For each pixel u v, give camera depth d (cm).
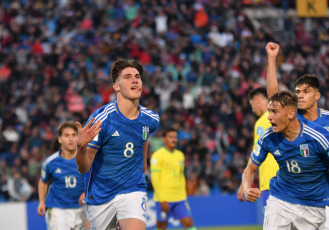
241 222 4069
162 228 2906
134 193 1502
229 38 6788
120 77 1500
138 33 6625
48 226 2125
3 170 4428
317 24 6812
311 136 1461
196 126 5069
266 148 1544
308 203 1540
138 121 1502
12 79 5641
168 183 2880
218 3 7156
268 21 6819
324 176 1521
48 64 5919
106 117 1472
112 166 1497
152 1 7050
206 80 5819
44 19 6794
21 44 6247
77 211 2133
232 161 4650
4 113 5234
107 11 6962
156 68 6016
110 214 1516
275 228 1548
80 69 5641
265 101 2022
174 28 6794
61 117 5153
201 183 4450
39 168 4503
